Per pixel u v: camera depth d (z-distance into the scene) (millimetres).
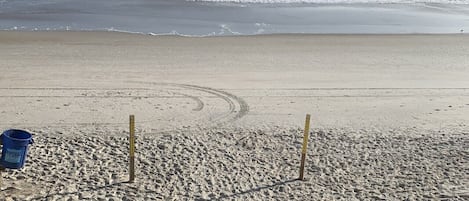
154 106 14023
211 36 25391
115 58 20266
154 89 15852
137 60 20031
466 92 16750
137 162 10219
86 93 15141
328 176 10031
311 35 26531
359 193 9414
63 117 12820
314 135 12000
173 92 15570
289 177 9922
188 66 19266
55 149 10586
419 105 15062
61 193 8883
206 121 12820
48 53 20766
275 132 12102
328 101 15195
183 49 22297
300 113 13844
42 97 14602
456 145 11672
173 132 11875
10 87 15539
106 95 14992
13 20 27547
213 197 9039
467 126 13086
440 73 19500
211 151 10906
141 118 12891
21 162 8352
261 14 31969
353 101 15281
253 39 25000
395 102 15336
